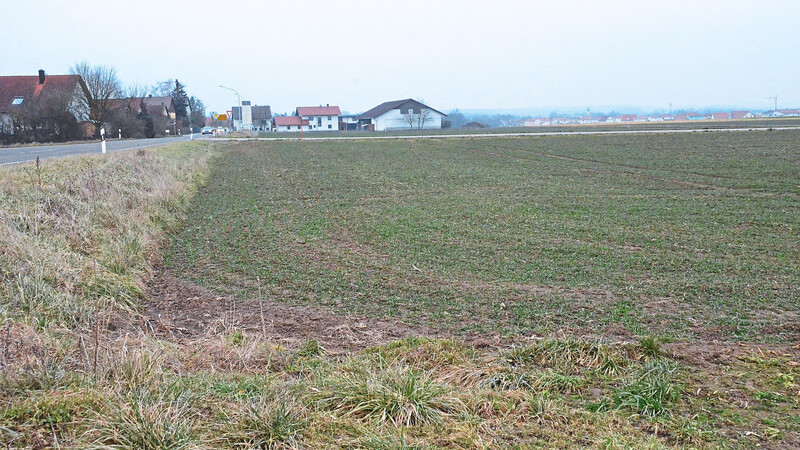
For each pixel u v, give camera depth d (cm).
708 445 415
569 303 813
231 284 945
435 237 1288
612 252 1134
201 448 401
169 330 729
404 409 457
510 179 2384
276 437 419
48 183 1252
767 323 722
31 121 5103
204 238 1296
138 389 471
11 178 1220
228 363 583
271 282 952
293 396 480
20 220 958
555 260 1074
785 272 980
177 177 2111
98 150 3120
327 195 1975
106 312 752
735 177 2312
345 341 680
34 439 395
